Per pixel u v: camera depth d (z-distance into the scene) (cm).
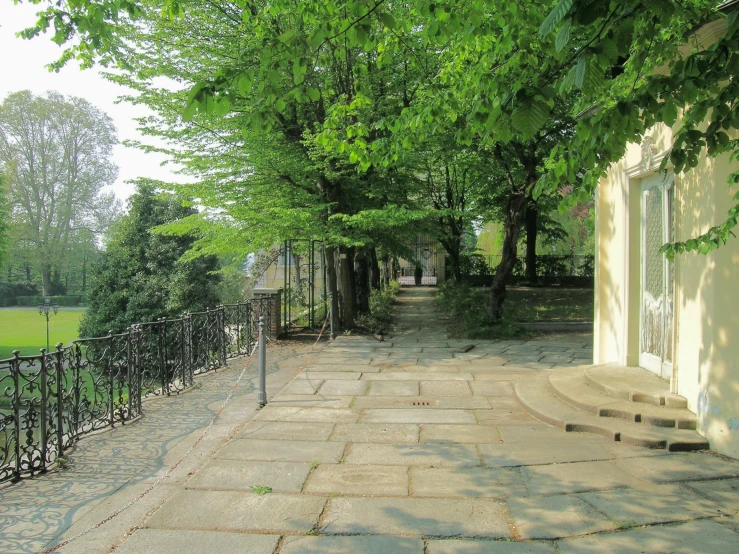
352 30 404
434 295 2303
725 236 381
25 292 5384
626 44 271
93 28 568
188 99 354
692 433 485
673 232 543
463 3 425
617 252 729
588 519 345
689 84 285
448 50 714
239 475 427
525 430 535
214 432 558
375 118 1146
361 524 344
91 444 524
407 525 341
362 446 494
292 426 558
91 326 1842
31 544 329
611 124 294
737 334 443
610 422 522
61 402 492
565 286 2445
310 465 447
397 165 1180
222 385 783
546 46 420
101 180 4919
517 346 1097
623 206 704
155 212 1916
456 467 438
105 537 338
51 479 437
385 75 1120
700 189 489
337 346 1121
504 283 1295
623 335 708
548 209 1875
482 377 788
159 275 1831
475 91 530
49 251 4750
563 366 865
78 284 5725
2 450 434
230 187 1170
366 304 1541
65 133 4594
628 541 316
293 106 1148
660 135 593
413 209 1283
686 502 366
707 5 365
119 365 604
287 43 384
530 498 378
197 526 345
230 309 1016
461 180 2058
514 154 1291
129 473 450
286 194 1219
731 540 315
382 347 1102
